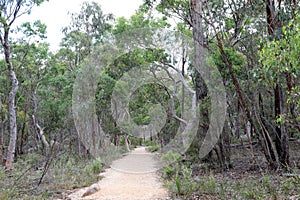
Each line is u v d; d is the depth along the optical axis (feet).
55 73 69.05
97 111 50.37
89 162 41.93
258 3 32.73
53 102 66.08
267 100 37.24
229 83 35.37
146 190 24.08
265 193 19.20
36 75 68.49
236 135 54.29
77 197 22.11
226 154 32.58
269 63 16.55
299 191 17.95
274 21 25.36
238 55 33.50
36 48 60.85
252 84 30.58
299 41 14.33
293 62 15.35
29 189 23.89
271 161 27.89
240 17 35.78
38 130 72.02
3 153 52.03
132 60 45.39
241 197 18.74
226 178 26.16
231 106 36.96
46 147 59.21
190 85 44.04
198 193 20.88
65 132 59.93
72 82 60.08
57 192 23.67
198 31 36.06
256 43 32.40
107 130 52.44
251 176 26.00
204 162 35.12
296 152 38.27
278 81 22.53
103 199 21.26
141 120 63.10
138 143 98.48
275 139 28.45
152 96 58.44
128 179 30.55
